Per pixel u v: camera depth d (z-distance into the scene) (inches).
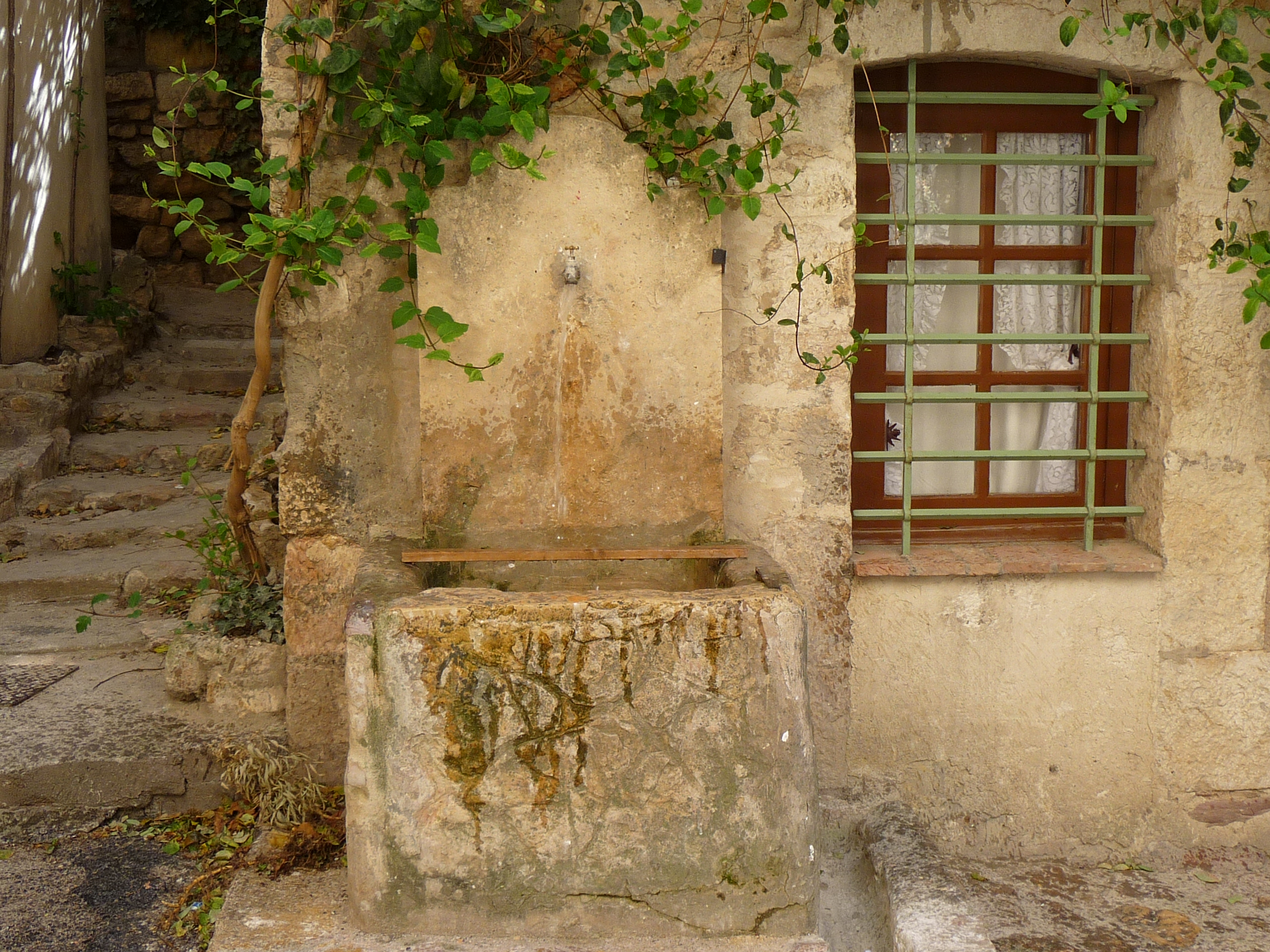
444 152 119.5
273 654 140.2
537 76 126.1
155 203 120.0
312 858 118.2
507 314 124.7
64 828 127.5
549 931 102.2
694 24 122.6
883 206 142.6
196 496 229.6
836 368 136.4
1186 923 133.3
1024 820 146.9
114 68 366.9
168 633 169.9
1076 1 133.5
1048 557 142.3
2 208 247.0
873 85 139.4
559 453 126.9
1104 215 142.4
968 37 132.9
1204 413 141.5
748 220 133.9
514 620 100.7
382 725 100.3
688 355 127.2
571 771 101.3
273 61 123.7
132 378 285.0
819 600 140.3
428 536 126.4
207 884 115.5
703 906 102.9
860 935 126.1
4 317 249.0
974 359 148.4
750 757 102.6
